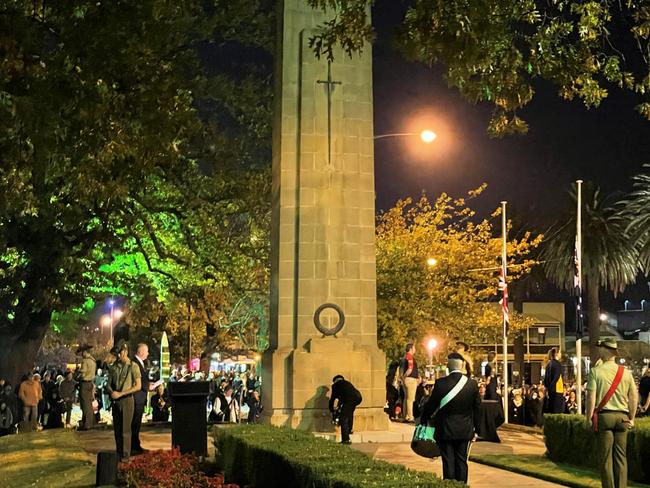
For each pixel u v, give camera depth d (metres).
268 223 24.30
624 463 10.03
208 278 26.64
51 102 10.61
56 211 19.62
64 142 11.27
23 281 24.03
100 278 26.27
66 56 10.93
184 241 26.67
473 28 10.41
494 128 12.03
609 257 46.66
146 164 12.04
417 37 10.62
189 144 22.22
